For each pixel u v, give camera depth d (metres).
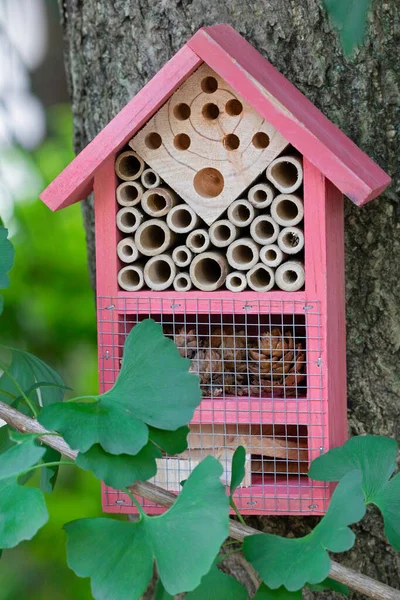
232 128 2.13
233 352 2.31
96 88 2.70
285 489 2.21
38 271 4.61
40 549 4.66
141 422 1.78
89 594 4.61
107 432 1.75
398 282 2.51
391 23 2.46
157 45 2.57
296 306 2.13
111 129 2.12
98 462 1.76
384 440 2.07
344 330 2.41
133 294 2.21
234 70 2.04
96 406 1.81
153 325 1.93
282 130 2.04
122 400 1.83
